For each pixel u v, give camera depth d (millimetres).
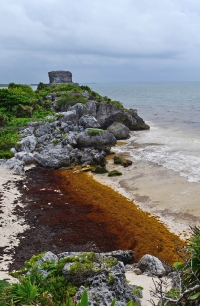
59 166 28969
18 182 24812
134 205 20531
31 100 46938
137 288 10125
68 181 25344
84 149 32938
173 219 18375
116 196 22047
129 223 18188
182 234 16734
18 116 42844
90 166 28750
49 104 48188
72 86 56438
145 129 46906
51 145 32875
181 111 69562
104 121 43969
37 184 24641
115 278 9141
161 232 17062
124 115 44438
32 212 19531
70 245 15875
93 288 8812
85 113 41875
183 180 24016
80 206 20625
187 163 28031
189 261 8172
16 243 15781
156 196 21625
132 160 30375
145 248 15617
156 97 121875
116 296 8789
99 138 34281
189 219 18172
